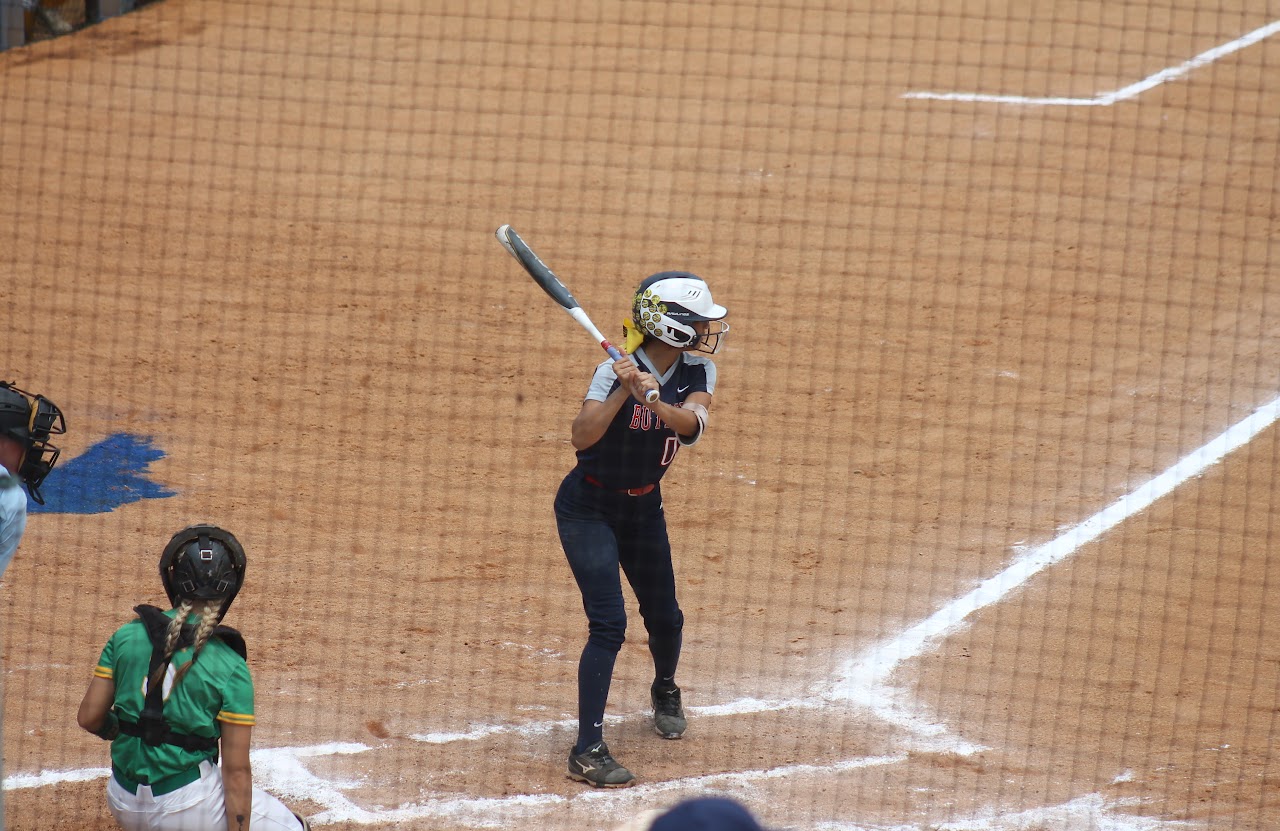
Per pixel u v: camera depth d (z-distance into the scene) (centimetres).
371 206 5453
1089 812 1950
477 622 2592
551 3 7725
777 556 2905
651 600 2109
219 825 1501
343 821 1905
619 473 2003
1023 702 2294
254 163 5862
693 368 2058
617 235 5169
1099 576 2772
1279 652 2466
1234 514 3048
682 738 2178
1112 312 4391
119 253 4925
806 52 7006
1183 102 6178
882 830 1895
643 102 6525
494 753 2117
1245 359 3966
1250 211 5119
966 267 4816
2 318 4291
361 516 3091
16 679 2286
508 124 6309
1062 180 5512
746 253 4994
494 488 3284
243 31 7388
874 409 3769
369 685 2325
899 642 2506
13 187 5481
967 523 3053
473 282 4766
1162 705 2283
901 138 6034
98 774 2005
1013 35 7088
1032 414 3697
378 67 6950
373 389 3891
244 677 1488
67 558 2792
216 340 4216
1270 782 2039
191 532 1508
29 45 7219
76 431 3500
